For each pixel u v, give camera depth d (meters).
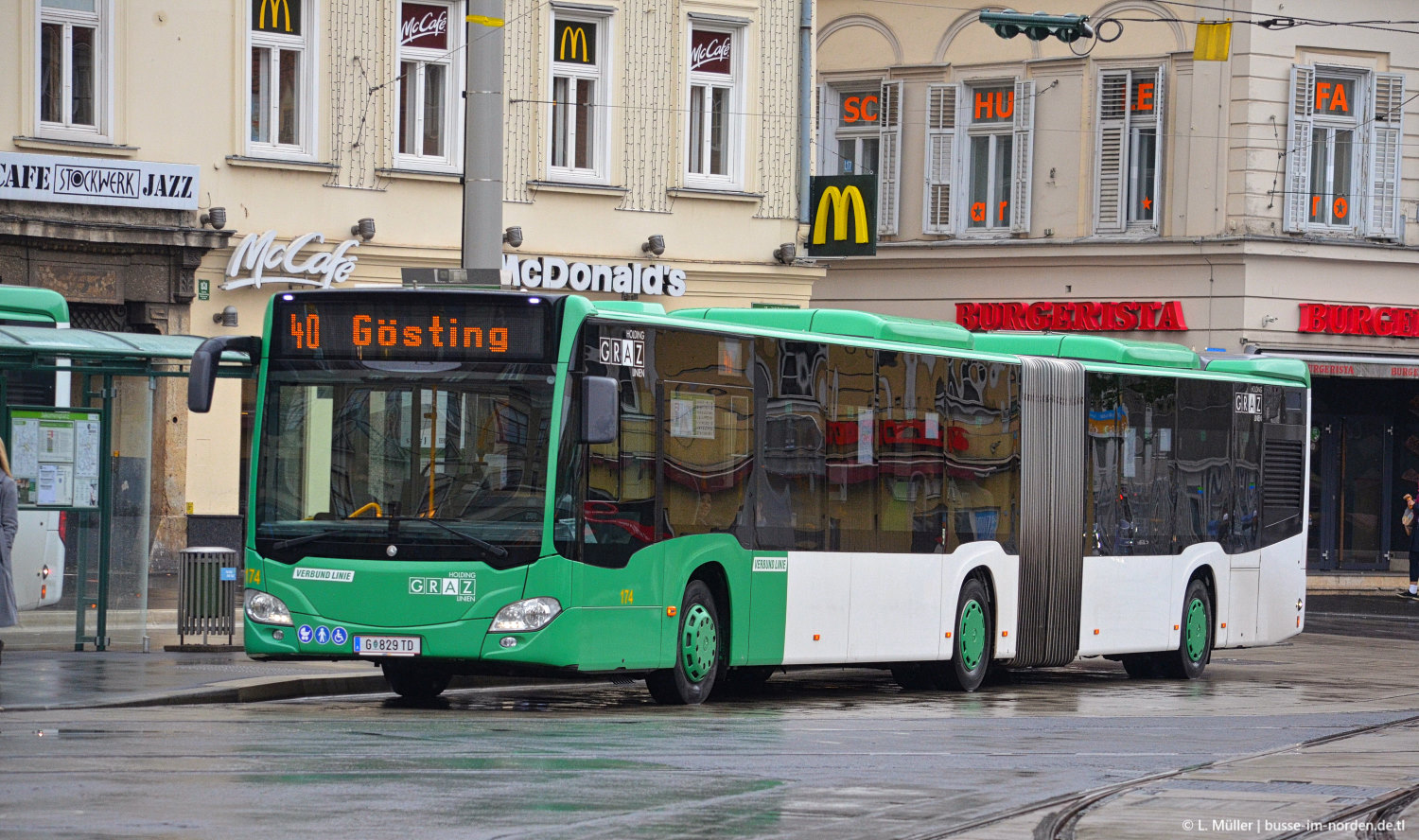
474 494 23.06
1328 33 58.69
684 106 50.03
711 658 25.42
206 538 32.66
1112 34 60.06
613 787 16.73
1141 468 33.41
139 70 42.75
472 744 19.48
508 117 47.31
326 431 23.52
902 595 28.30
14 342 26.64
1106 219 60.25
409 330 23.39
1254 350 57.56
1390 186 59.78
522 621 22.75
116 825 14.12
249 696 24.66
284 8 44.75
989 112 62.62
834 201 52.06
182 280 43.22
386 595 23.00
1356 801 17.38
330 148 45.19
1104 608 32.44
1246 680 33.88
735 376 25.58
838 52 64.81
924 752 20.33
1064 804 16.69
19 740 19.06
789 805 16.12
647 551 24.05
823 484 26.98
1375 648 41.41
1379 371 59.16
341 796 15.68
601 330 23.45
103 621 28.78
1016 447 30.77
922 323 29.31
